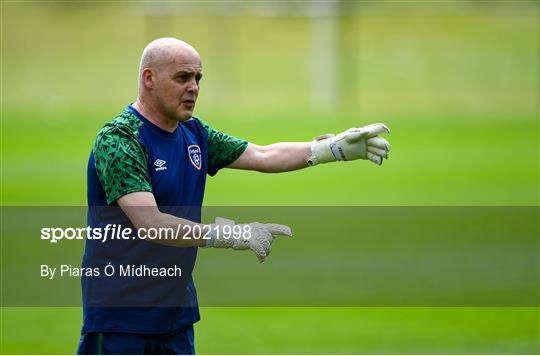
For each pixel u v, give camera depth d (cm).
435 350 3250
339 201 7012
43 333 3472
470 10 19312
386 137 11388
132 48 19588
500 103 15612
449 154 9931
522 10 19162
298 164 2358
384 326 3625
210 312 3916
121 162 2070
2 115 13700
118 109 14488
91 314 2166
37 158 9356
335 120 13075
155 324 2166
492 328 3572
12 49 19400
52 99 16000
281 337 3447
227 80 18150
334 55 17688
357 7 18088
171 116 2125
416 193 7438
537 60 18562
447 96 16488
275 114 13938
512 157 9650
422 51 19175
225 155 2316
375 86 17562
